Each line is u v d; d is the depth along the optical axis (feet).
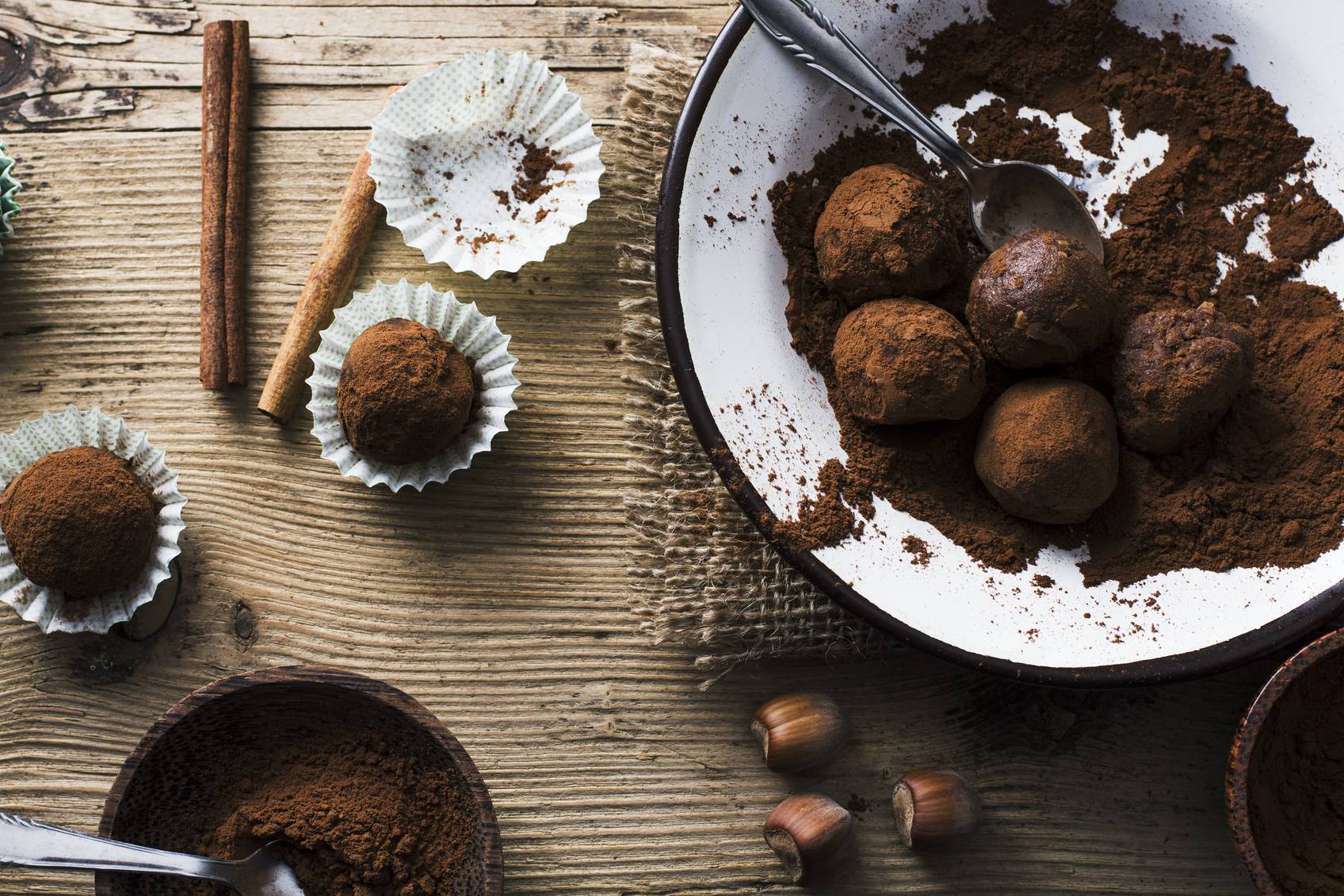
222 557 4.92
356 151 5.13
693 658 4.94
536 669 4.91
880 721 4.93
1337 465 4.52
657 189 5.08
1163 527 4.52
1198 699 4.93
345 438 4.77
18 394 4.98
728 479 4.35
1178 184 4.82
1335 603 4.25
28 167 5.10
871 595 4.38
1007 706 4.95
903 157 4.85
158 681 4.83
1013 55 4.87
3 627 4.83
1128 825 4.87
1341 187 4.74
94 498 4.43
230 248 4.96
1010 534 4.59
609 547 4.99
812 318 4.73
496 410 4.78
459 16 5.22
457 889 4.38
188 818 4.43
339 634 4.89
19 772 4.77
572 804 4.83
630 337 5.05
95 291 5.06
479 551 4.96
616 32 5.24
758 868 4.83
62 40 5.17
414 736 4.42
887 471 4.59
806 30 4.53
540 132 5.05
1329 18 4.61
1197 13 4.75
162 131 5.15
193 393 5.01
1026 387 4.46
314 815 4.38
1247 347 4.50
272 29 5.18
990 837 4.85
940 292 4.73
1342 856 4.34
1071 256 4.33
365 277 5.08
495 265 4.94
